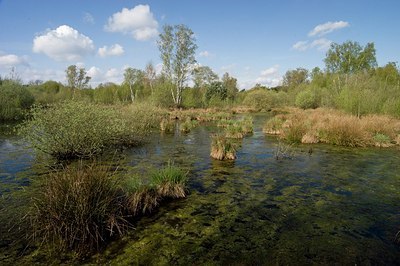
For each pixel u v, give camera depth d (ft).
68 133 32.63
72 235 15.07
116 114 43.32
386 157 38.60
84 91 160.66
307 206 21.42
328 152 41.83
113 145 44.45
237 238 16.42
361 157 38.50
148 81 168.66
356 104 79.05
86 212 15.38
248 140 53.42
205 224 18.12
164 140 52.54
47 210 15.65
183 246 15.48
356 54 127.75
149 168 31.30
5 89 85.97
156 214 19.52
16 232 16.53
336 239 16.51
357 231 17.53
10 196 21.89
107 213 16.63
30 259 14.01
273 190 24.93
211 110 121.29
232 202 21.97
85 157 35.63
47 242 15.46
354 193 24.41
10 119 79.46
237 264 13.88
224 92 168.25
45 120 32.78
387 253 15.05
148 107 72.84
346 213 20.22
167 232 16.97
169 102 131.75
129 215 18.24
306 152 41.75
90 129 34.32
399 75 116.47
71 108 34.22
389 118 67.36
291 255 14.74
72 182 16.40
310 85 161.48
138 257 14.35
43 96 114.62
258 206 21.25
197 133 62.75
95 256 14.38
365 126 53.88
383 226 18.24
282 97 167.43
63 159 34.17
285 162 35.37
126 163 33.68
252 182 27.07
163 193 22.09
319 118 67.10
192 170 31.22
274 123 66.08
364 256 14.74
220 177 28.60
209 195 23.43
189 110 118.01
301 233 17.15
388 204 21.98
